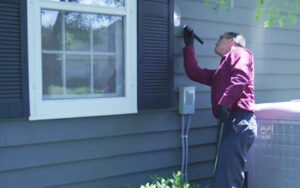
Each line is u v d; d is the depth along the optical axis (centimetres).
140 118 274
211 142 321
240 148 240
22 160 226
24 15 215
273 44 376
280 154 262
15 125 222
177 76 296
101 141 256
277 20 375
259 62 365
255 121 249
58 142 238
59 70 238
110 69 259
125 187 269
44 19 229
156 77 272
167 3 275
